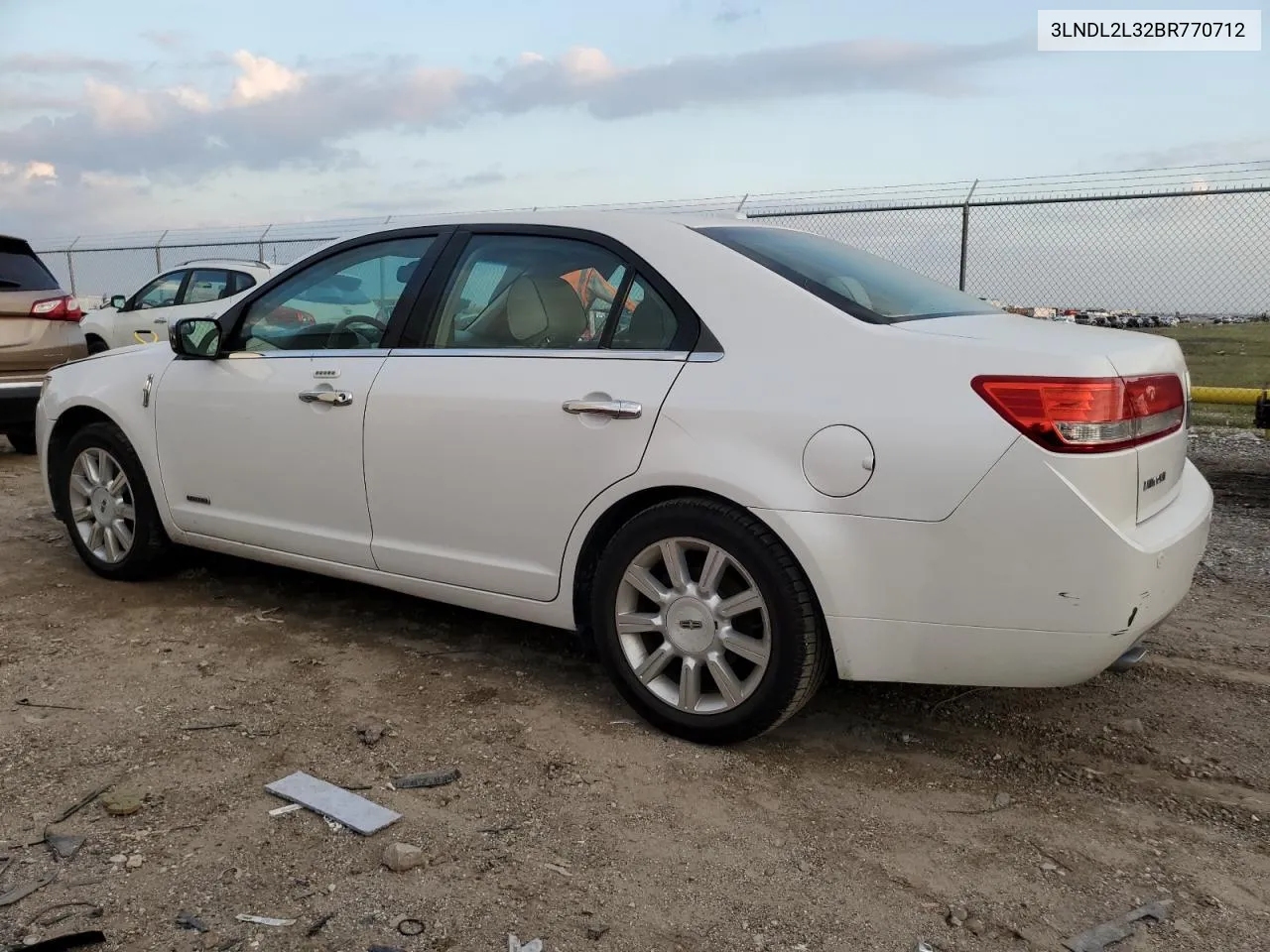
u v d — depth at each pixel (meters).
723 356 2.95
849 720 3.29
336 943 2.12
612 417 3.06
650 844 2.53
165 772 2.86
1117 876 2.43
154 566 4.62
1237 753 3.07
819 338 2.85
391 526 3.62
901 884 2.39
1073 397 2.50
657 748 3.06
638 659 3.16
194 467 4.21
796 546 2.76
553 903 2.28
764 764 2.98
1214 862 2.49
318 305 3.91
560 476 3.17
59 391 4.74
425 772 2.88
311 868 2.39
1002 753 3.07
